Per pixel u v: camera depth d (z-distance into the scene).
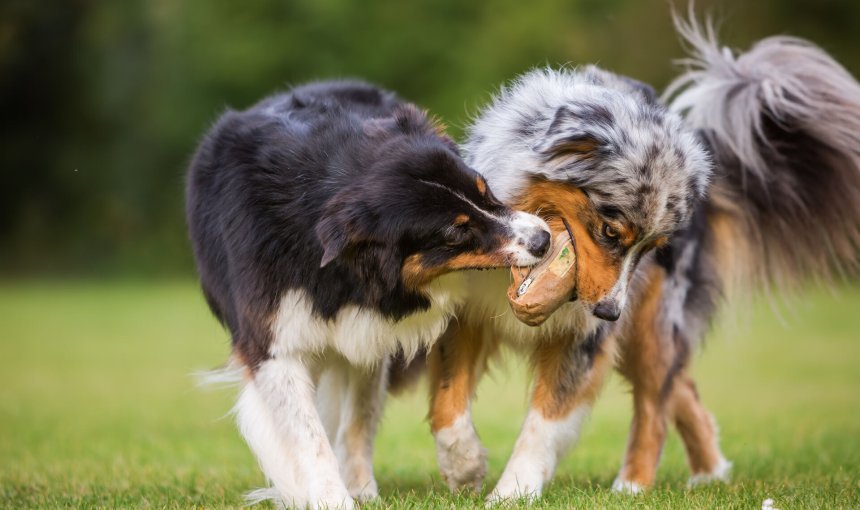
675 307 10.54
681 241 10.51
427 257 8.05
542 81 9.02
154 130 46.53
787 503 8.44
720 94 11.25
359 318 8.28
